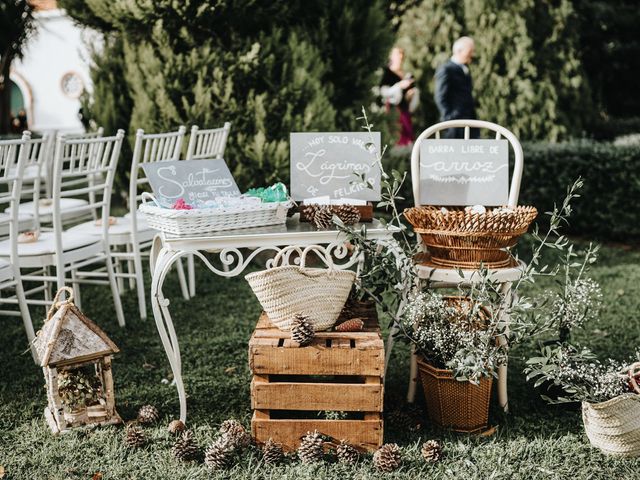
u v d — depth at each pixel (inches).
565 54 318.7
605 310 166.4
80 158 142.3
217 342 146.5
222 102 204.7
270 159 202.8
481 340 104.2
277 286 100.9
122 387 124.2
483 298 102.1
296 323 99.8
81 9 217.0
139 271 161.2
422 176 118.9
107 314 167.0
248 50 205.5
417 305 105.9
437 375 105.3
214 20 203.2
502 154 117.2
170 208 105.2
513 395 120.6
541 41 315.6
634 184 241.3
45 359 103.5
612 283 190.9
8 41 433.7
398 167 252.2
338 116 219.6
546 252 226.7
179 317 164.2
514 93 313.7
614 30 438.3
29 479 93.6
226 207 103.1
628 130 368.8
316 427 100.7
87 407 111.5
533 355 134.8
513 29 309.7
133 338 150.4
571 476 94.2
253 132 205.6
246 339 148.3
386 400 117.3
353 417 111.4
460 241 106.8
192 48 208.2
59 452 100.3
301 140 119.8
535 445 101.6
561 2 314.8
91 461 98.3
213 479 93.6
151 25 206.1
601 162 245.8
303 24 210.7
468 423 107.0
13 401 118.0
